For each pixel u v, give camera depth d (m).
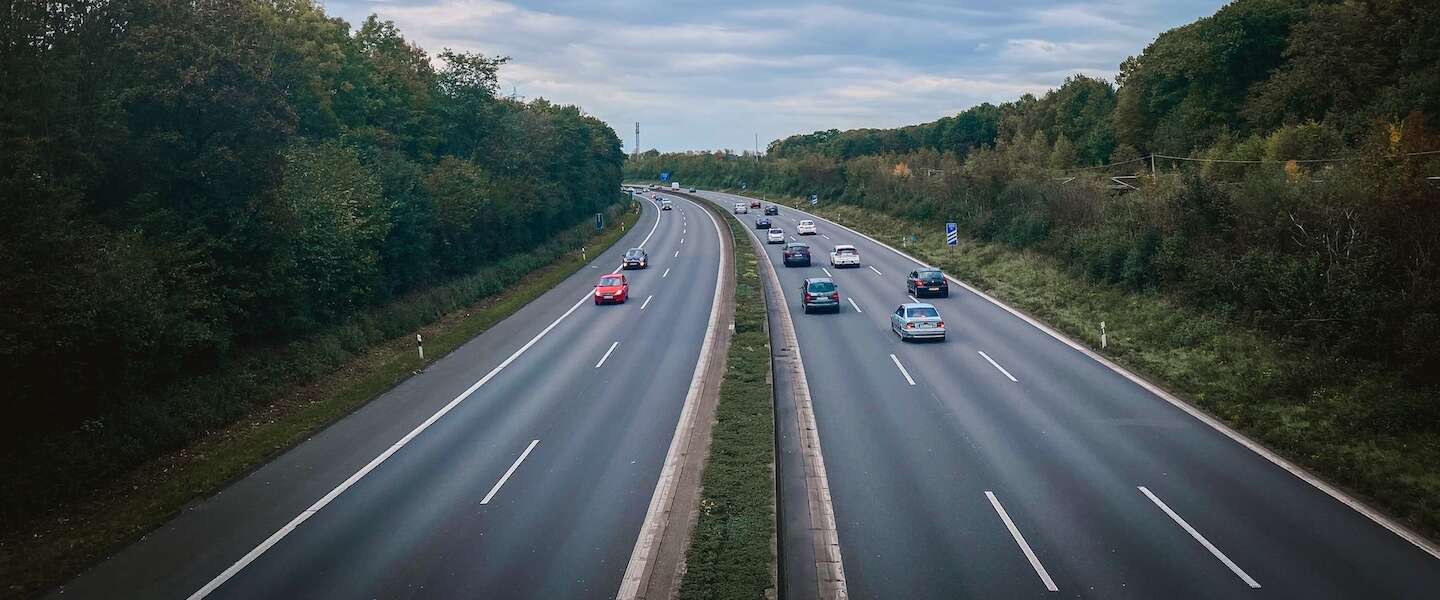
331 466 19.61
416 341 35.44
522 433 21.73
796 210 116.31
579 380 27.36
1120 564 13.68
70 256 18.23
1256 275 29.70
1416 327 22.16
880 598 12.76
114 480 19.17
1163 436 20.34
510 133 69.88
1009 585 13.06
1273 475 17.64
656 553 14.58
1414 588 12.67
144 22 25.12
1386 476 17.05
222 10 26.52
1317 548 14.13
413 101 59.19
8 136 18.34
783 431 21.34
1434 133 36.50
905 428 21.34
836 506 16.41
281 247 28.95
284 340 30.95
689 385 26.28
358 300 37.62
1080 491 16.89
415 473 18.89
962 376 26.58
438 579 13.68
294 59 40.09
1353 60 49.62
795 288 47.94
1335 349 24.44
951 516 15.80
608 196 116.25
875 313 38.81
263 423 23.77
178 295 23.45
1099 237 41.66
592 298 46.03
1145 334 30.48
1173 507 15.99
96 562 14.70
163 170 25.78
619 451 20.06
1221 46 62.88
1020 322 35.31
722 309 40.97
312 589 13.39
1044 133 94.31
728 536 14.92
